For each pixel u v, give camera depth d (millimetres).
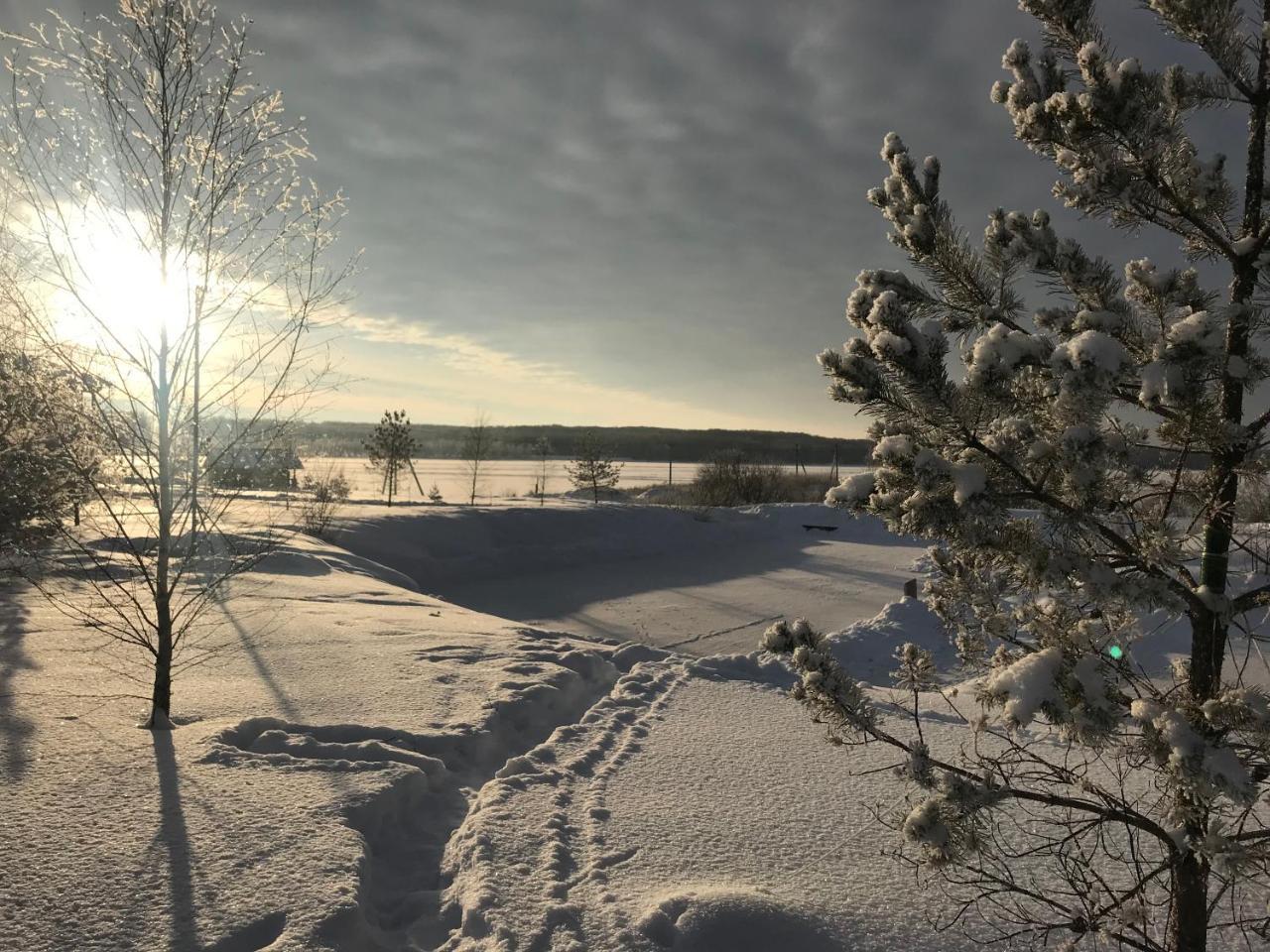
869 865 3980
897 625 13016
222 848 3557
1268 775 2537
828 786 4992
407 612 10289
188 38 4812
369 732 5348
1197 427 2414
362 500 28266
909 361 2430
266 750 4906
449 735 5457
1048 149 2873
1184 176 2658
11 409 5039
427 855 4102
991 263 3072
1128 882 3799
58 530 6012
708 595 18156
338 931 3078
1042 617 2926
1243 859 2326
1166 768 2379
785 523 32188
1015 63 2910
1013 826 4473
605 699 6859
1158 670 7797
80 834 3557
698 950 3164
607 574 21359
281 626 8453
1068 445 2262
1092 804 2771
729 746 5762
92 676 5969
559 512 26156
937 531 2461
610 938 3203
